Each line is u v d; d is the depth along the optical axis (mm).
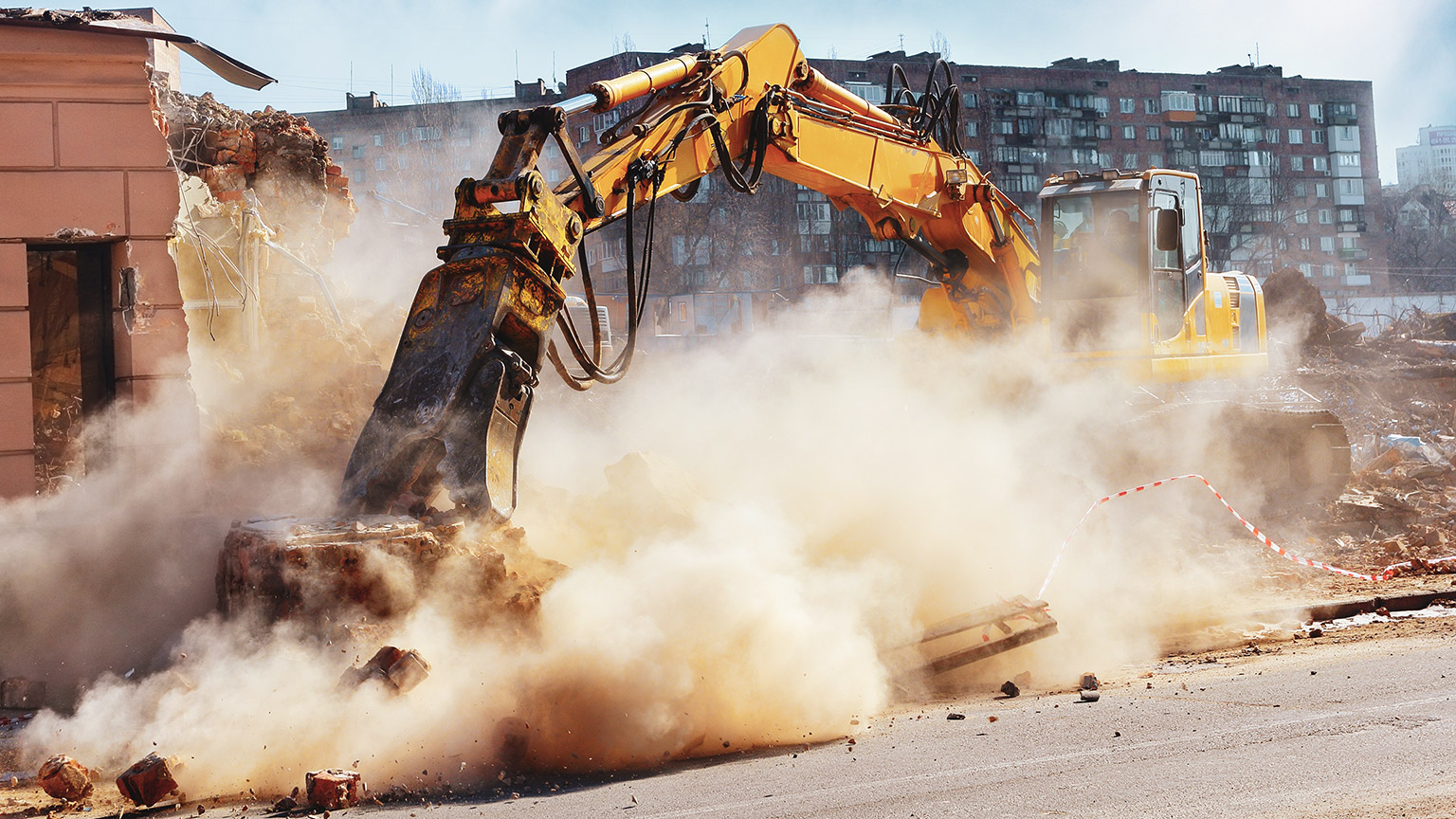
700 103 9719
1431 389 32812
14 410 10461
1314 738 6344
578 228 8484
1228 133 106688
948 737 6824
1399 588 12383
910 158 13031
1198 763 5953
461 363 7844
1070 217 14867
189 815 5836
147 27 10883
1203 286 15883
